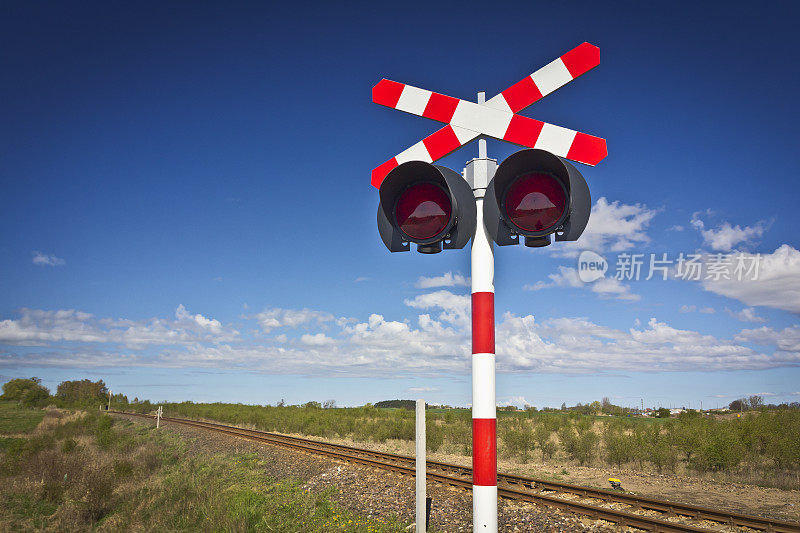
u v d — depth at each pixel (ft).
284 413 133.18
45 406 252.01
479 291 13.82
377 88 15.74
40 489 42.65
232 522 30.71
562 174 11.48
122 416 168.14
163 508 35.96
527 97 14.28
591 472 50.14
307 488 42.11
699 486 42.09
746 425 60.23
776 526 26.76
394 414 121.08
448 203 13.15
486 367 13.62
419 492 26.73
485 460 13.48
